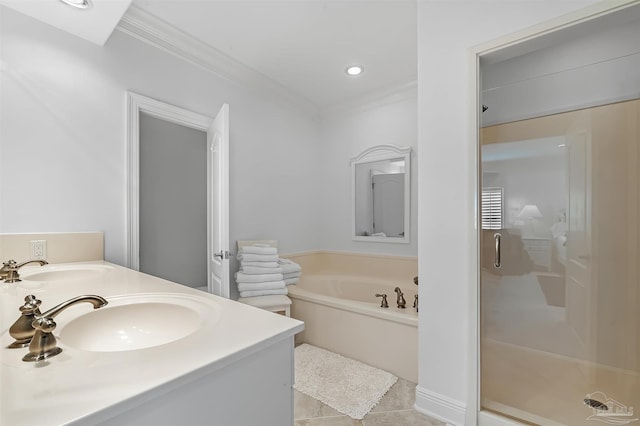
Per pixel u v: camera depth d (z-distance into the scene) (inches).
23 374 19.3
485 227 59.1
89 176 70.1
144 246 116.2
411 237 116.7
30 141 61.9
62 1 57.2
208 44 89.6
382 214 124.6
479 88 57.1
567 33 50.0
